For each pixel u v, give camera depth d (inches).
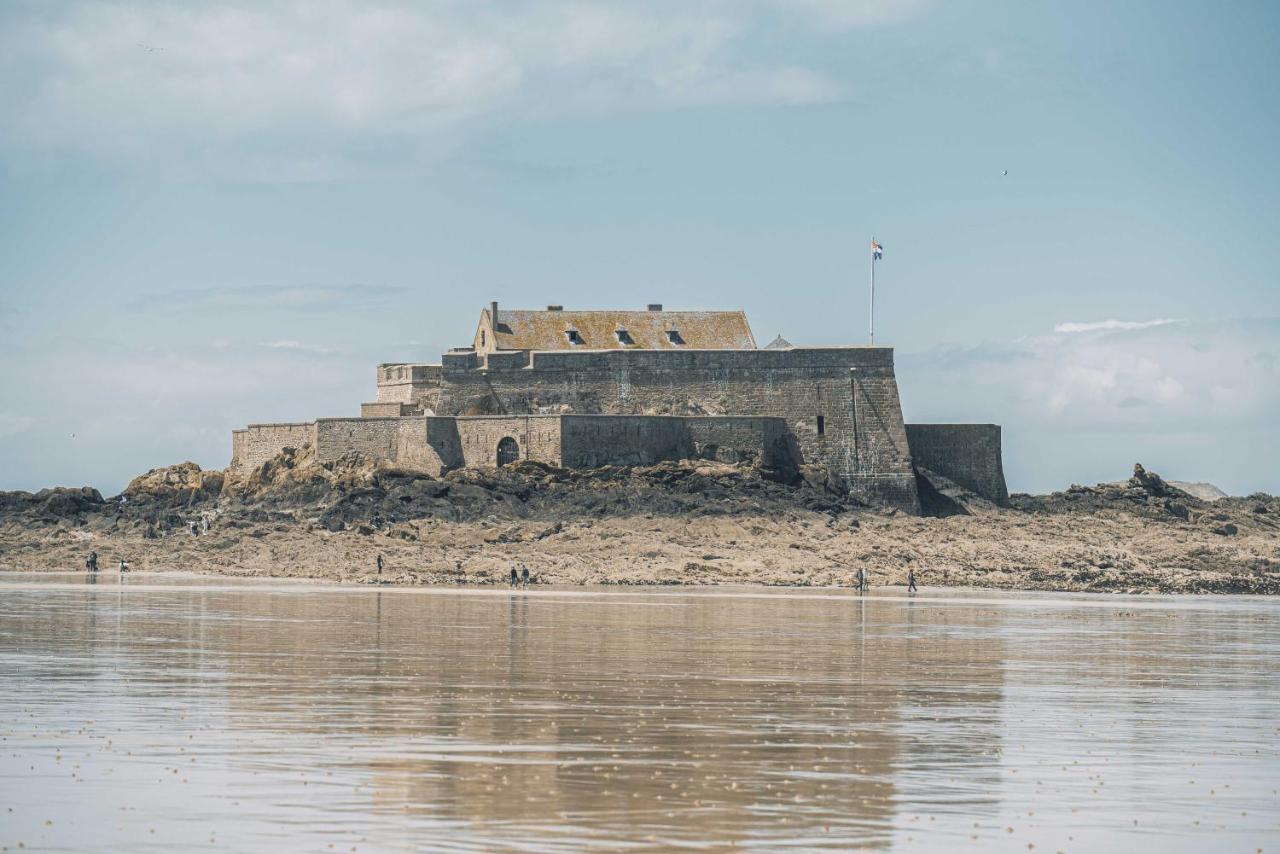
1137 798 1838.1
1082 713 2502.5
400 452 7682.1
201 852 1525.6
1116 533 7549.2
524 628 3814.0
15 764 1905.8
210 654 3093.0
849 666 3097.9
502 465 7583.7
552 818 1658.5
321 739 2091.5
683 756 2011.6
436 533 6776.6
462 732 2162.9
